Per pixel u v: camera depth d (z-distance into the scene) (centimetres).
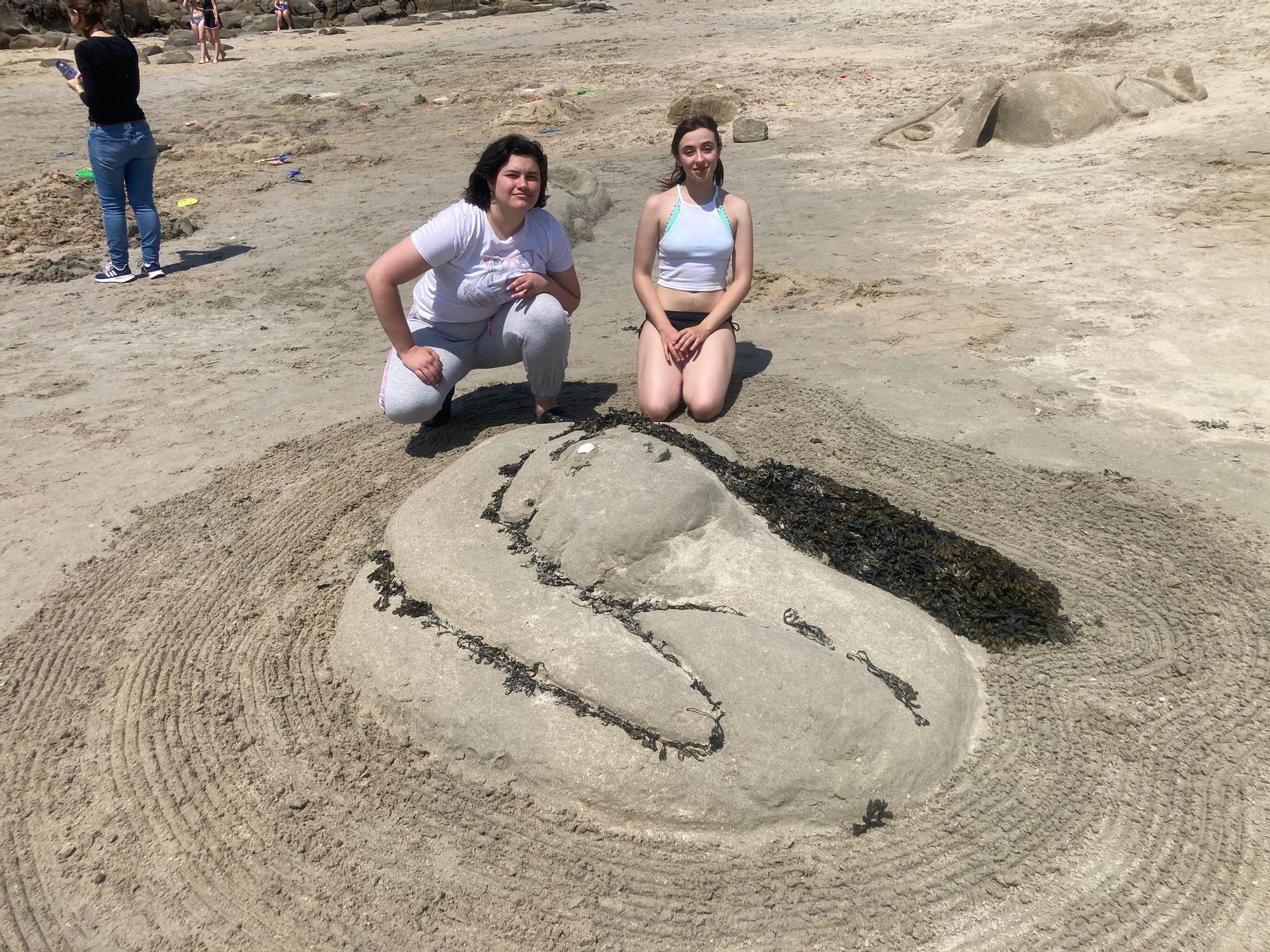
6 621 420
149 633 404
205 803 316
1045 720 326
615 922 268
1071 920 261
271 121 1612
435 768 319
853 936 261
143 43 2777
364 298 812
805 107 1450
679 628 320
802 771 289
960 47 1748
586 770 298
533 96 1684
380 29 2928
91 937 276
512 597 344
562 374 521
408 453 523
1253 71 1262
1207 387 546
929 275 757
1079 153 1081
